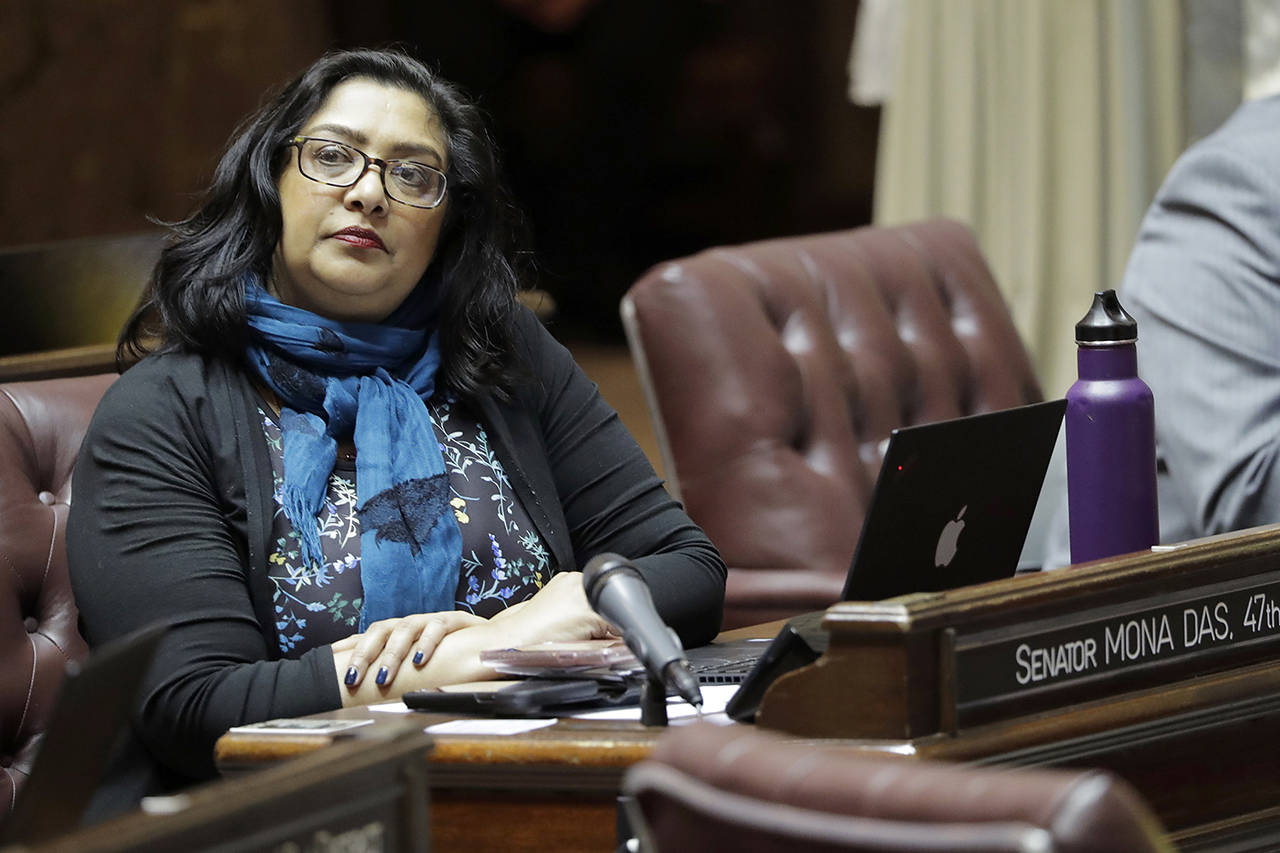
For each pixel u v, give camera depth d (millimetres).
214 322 7609
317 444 7625
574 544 8383
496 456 8133
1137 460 6602
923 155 14383
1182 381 9289
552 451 8453
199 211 8023
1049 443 5992
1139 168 13898
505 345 8312
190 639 6820
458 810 5367
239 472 7406
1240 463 8984
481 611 7699
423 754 4211
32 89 31250
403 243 7949
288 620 7285
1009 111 14102
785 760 3428
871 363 11180
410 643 6801
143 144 32406
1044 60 13867
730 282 10852
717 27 43562
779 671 5328
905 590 5672
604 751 5176
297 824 3799
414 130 8039
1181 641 5629
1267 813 5742
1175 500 9438
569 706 5930
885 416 11117
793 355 10891
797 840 3289
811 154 42812
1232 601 5801
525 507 8047
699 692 5328
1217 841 5570
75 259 11156
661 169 43531
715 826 3434
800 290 11141
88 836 3316
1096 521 6633
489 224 8398
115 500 7129
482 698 5801
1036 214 13938
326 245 7867
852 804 3273
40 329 10953
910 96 14406
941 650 4945
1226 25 13742
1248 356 9141
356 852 3980
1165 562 5586
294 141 7895
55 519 8125
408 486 7625
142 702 6750
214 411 7480
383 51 8312
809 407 10781
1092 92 13797
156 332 8008
